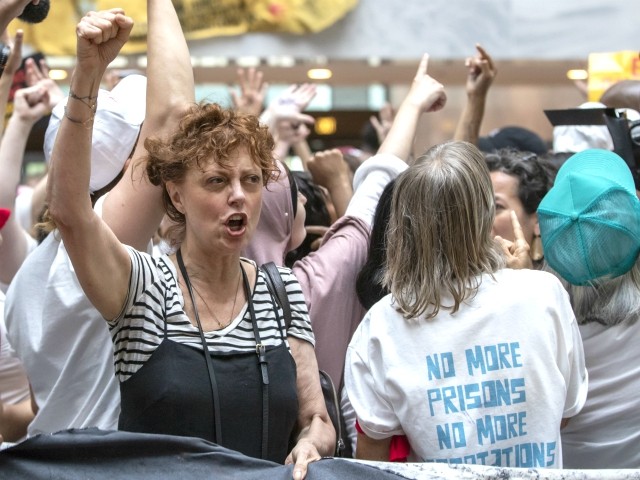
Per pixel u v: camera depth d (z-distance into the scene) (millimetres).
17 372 4672
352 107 13758
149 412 3105
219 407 3119
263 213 4191
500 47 8570
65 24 8250
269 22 8289
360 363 3457
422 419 3301
